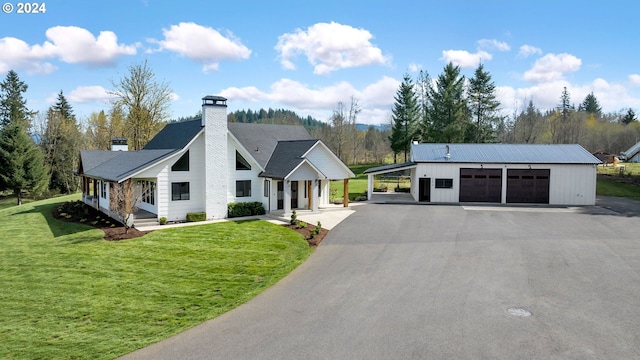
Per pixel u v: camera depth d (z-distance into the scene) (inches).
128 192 895.7
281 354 366.6
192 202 1007.0
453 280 559.5
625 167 2308.1
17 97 2726.4
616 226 931.3
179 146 1014.4
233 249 751.1
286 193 1068.5
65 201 1438.2
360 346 376.2
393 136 2472.9
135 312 494.3
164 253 727.7
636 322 419.2
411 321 427.8
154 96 1956.2
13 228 987.9
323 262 661.9
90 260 697.0
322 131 3137.3
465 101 2363.4
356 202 1360.7
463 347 369.7
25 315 499.5
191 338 409.1
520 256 676.1
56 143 2262.6
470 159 1364.4
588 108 4980.3
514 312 446.9
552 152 1396.4
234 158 1072.8
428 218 1048.2
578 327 408.2
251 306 487.5
